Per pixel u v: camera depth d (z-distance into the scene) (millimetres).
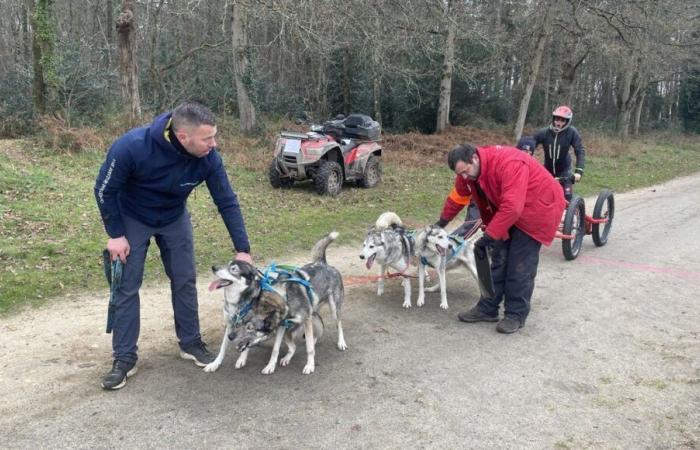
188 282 4301
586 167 17531
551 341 5043
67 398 3775
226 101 21281
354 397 3945
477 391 4086
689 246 8672
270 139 15781
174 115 3596
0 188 8922
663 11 22922
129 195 3873
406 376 4297
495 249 5328
